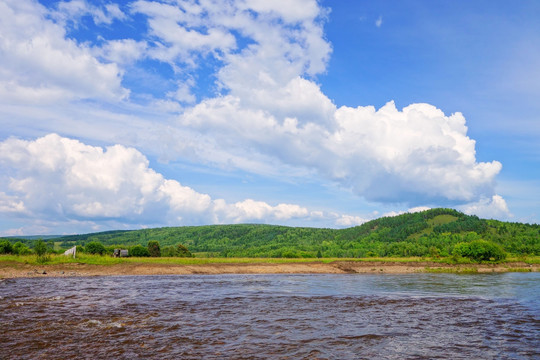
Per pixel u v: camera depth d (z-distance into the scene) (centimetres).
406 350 1569
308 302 2895
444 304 2883
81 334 1736
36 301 2700
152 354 1441
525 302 3019
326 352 1511
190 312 2372
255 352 1493
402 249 17700
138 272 5653
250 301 2897
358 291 3734
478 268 8000
